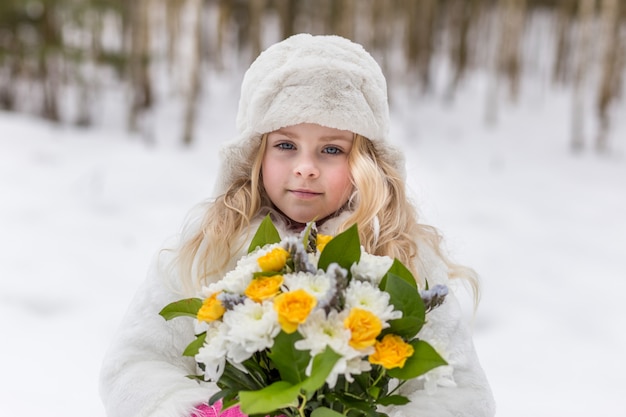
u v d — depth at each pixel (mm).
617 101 13133
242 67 15680
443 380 992
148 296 1340
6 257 4207
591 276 4621
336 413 976
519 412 2695
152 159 7402
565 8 15453
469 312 3742
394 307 995
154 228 5133
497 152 10016
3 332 3201
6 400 2574
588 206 7008
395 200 1364
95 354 3051
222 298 1006
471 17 16641
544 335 3535
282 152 1317
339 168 1308
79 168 6785
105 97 11898
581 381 3027
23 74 10984
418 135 10828
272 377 1046
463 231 5566
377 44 12961
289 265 1040
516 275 4512
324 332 949
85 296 3729
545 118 12375
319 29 13977
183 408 1192
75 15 9719
